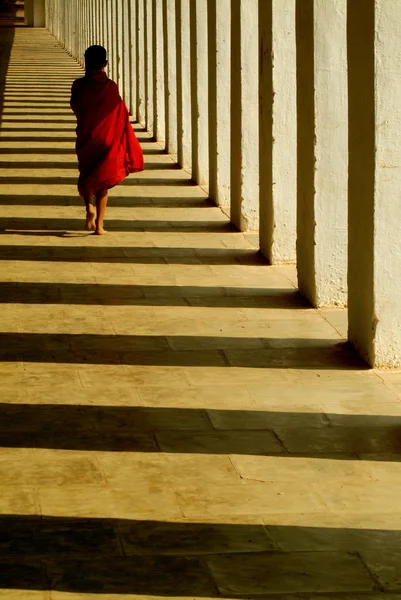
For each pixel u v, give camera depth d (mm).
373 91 5961
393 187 6047
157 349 6500
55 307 7340
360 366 6277
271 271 8406
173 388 5824
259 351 6508
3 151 13828
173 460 4879
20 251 8852
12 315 7137
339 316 7258
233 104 9727
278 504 4457
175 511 4363
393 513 4402
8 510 4328
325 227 7316
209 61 10812
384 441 5160
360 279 6367
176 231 9695
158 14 14867
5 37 42500
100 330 6844
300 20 7355
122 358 6316
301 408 5578
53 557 3955
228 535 4176
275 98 8297
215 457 4926
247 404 5613
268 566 3939
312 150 7219
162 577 3834
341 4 7016
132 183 11969
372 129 6008
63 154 13711
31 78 25141
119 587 3756
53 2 43844
